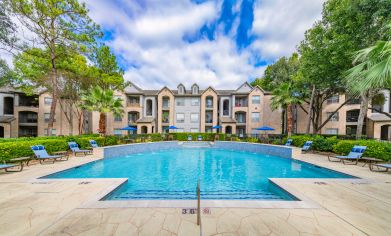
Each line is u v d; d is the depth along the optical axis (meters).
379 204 4.00
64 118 26.47
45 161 9.41
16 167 7.80
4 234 2.81
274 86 29.22
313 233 2.90
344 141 10.39
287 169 9.88
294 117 28.23
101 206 3.80
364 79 3.19
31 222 3.16
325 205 3.94
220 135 25.56
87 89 19.23
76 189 4.91
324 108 25.09
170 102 29.69
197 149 18.88
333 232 2.93
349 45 9.66
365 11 8.84
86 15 13.48
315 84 15.22
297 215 3.49
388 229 3.00
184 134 26.56
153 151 17.06
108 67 20.77
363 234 2.87
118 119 28.62
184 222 3.20
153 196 5.68
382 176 6.44
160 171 9.57
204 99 29.62
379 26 8.55
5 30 10.55
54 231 2.90
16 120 25.36
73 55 14.57
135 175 8.69
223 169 10.05
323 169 8.23
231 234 2.87
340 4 10.45
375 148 8.70
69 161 9.55
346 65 11.14
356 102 23.25
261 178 8.19
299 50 16.20
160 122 29.30
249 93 28.64
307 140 13.52
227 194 5.89
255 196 5.65
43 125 25.77
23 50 12.18
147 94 30.09
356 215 3.49
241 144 17.55
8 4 10.55
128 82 24.05
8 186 5.14
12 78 16.91
